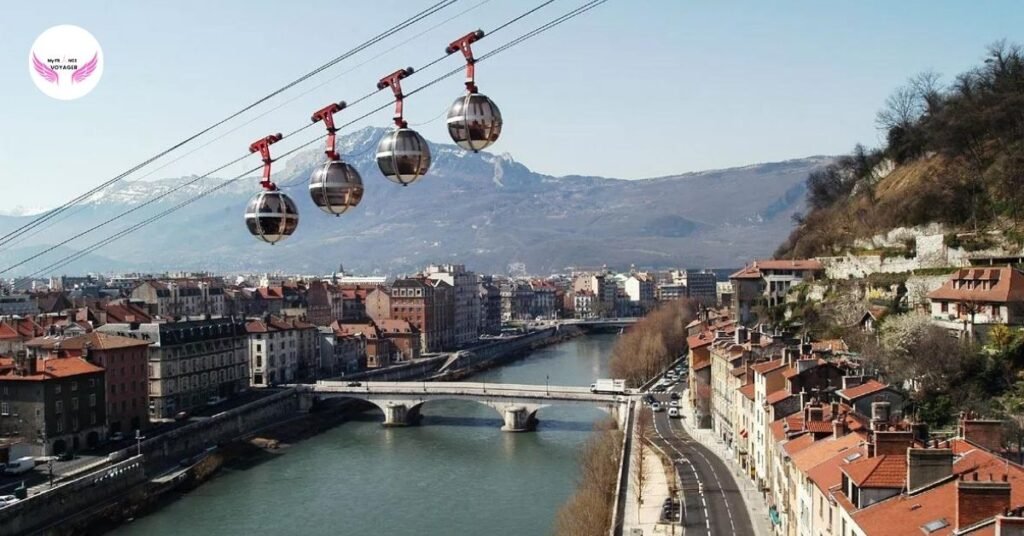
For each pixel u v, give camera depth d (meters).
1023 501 79.62
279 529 189.50
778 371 175.50
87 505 195.38
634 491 182.38
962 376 170.75
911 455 89.44
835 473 105.62
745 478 190.75
